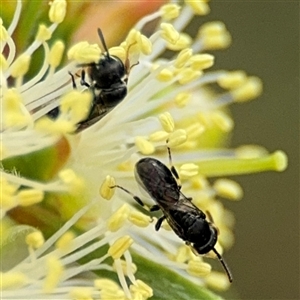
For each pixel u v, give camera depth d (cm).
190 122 7
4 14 7
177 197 7
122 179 7
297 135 9
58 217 7
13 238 6
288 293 9
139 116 7
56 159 7
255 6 9
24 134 6
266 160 7
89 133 7
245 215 9
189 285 7
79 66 6
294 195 9
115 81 6
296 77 9
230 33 9
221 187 7
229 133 8
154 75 7
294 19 9
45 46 6
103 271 7
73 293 6
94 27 7
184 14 7
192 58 7
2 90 6
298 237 9
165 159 7
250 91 7
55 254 6
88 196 7
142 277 7
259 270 9
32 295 6
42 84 6
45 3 7
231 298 8
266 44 9
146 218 6
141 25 7
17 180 6
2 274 6
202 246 7
